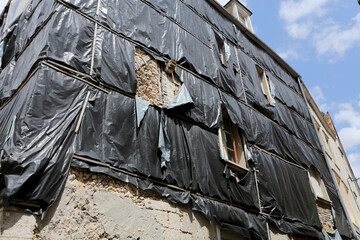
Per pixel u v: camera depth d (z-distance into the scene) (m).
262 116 12.17
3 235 4.49
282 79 15.90
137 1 9.36
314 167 14.23
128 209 6.16
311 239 11.10
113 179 6.24
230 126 10.73
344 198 18.48
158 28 9.52
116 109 6.98
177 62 9.42
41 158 5.26
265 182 10.12
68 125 5.96
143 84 8.10
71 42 6.94
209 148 8.69
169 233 6.58
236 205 8.57
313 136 15.59
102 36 7.63
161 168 7.17
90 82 6.81
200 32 11.34
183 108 8.54
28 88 6.20
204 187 7.84
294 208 10.77
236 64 12.57
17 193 4.79
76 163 5.75
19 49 8.36
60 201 5.29
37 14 8.05
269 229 9.31
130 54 8.02
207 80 10.20
